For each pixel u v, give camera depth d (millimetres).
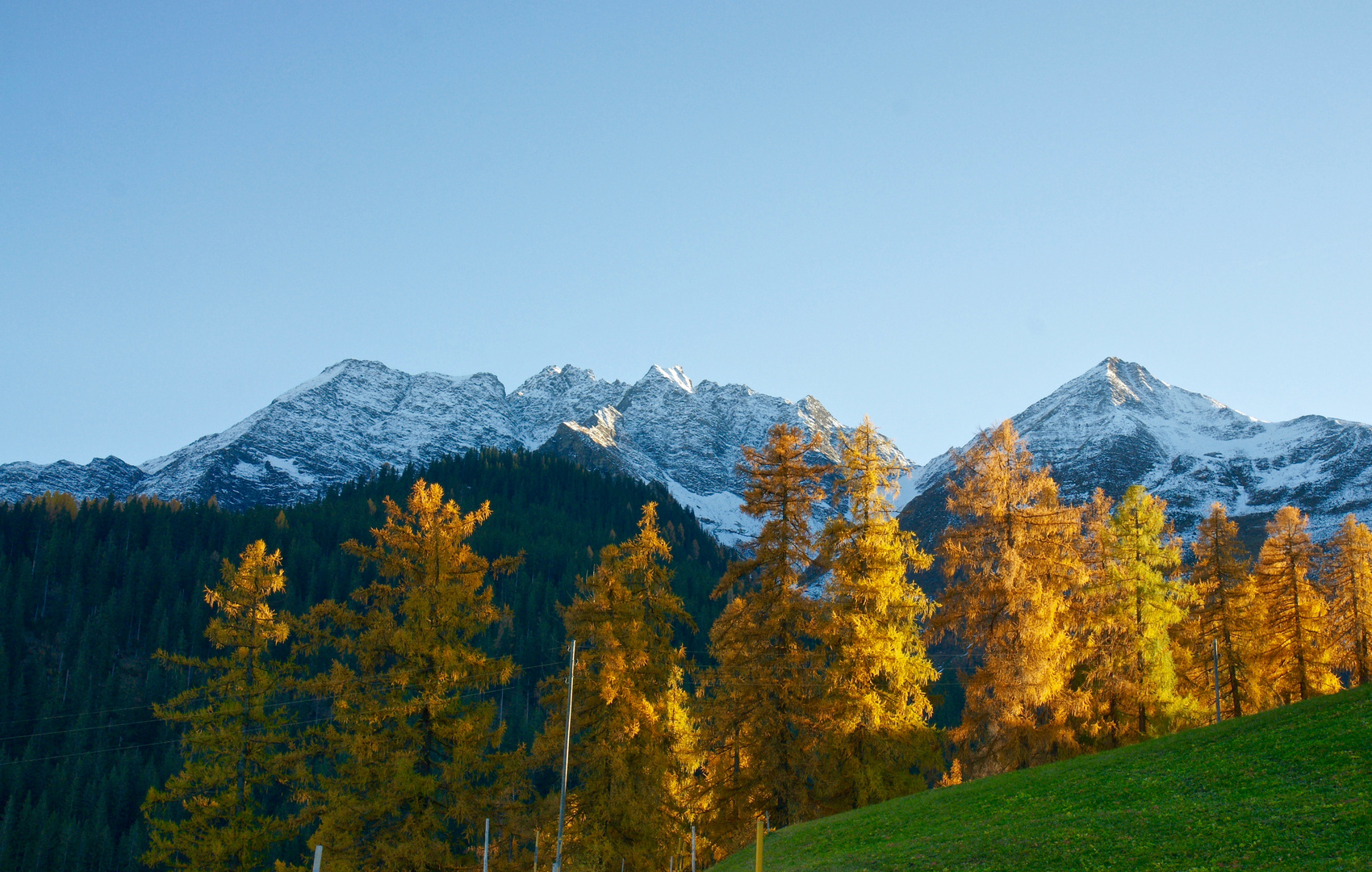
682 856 42031
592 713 37469
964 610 37250
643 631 38344
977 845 24469
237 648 40062
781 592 37219
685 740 42031
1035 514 37094
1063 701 36094
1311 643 49594
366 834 33250
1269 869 18719
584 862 34281
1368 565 50062
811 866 26844
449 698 34219
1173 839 21391
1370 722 25109
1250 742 26938
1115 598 40531
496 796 34719
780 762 36000
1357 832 19297
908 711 36344
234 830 36188
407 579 36188
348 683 34188
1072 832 23453
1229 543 48250
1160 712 39281
